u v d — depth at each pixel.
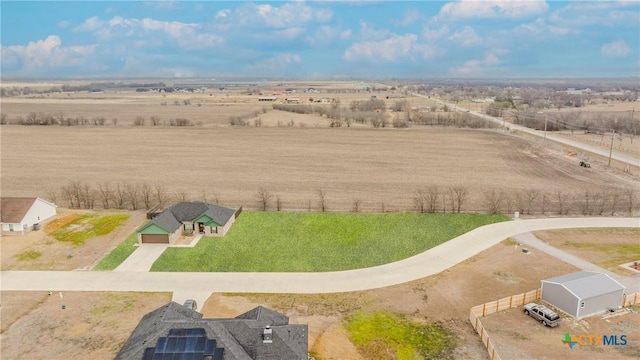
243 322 31.20
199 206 58.31
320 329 36.84
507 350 33.62
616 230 57.94
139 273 46.78
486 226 59.06
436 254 51.19
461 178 86.69
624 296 39.88
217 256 50.78
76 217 62.66
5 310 39.78
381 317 38.66
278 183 83.81
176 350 27.61
